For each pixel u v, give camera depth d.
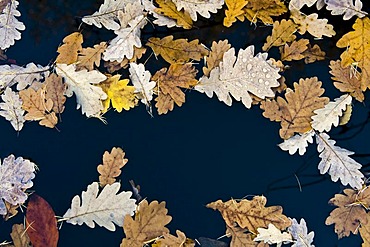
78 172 1.30
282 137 1.29
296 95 1.29
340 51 1.33
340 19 1.35
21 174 1.28
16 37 1.34
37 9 1.38
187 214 1.27
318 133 1.28
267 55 1.30
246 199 1.27
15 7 1.35
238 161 1.30
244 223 1.25
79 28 1.36
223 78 1.30
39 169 1.30
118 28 1.33
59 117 1.31
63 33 1.36
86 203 1.26
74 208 1.26
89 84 1.30
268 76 1.29
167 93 1.31
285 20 1.33
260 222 1.25
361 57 1.30
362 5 1.33
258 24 1.35
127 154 1.30
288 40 1.33
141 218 1.25
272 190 1.28
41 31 1.36
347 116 1.29
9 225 1.26
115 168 1.28
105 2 1.35
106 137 1.31
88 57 1.32
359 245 1.25
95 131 1.31
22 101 1.30
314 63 1.33
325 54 1.33
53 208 1.27
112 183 1.27
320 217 1.27
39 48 1.35
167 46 1.33
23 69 1.32
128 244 1.24
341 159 1.27
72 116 1.32
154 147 1.31
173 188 1.29
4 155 1.30
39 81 1.32
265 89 1.29
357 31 1.31
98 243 1.26
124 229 1.24
